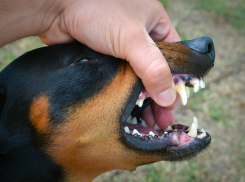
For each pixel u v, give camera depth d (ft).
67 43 0.90
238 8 2.60
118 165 0.88
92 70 0.84
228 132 1.56
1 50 1.80
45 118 0.82
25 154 0.84
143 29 0.79
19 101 0.83
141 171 1.37
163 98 0.78
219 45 2.12
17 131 0.83
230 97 1.74
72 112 0.82
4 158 0.85
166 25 1.00
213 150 1.46
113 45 0.79
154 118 1.04
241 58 2.03
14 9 0.77
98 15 0.78
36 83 0.83
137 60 0.75
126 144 0.83
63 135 0.82
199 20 2.34
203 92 1.74
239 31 2.30
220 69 1.92
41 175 0.87
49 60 0.85
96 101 0.82
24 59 0.87
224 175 1.37
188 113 1.63
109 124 0.82
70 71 0.83
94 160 0.85
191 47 0.86
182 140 0.85
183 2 2.53
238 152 1.47
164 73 0.73
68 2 0.82
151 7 0.91
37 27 0.84
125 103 0.82
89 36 0.80
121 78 0.83
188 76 0.88
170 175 1.34
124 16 0.78
